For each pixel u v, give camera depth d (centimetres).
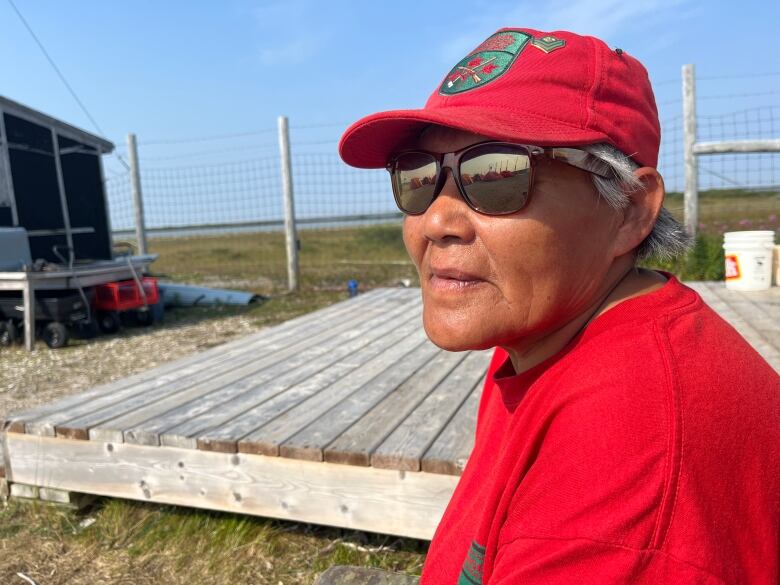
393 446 257
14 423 310
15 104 830
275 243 2103
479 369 369
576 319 90
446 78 94
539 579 67
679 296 84
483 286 89
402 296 689
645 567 63
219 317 907
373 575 169
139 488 291
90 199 1004
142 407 325
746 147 772
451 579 98
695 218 812
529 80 84
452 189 89
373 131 100
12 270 767
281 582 260
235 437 275
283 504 268
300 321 561
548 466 72
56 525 306
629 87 85
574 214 85
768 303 502
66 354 706
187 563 277
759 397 72
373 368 383
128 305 805
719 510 65
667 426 67
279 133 1065
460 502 109
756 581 66
